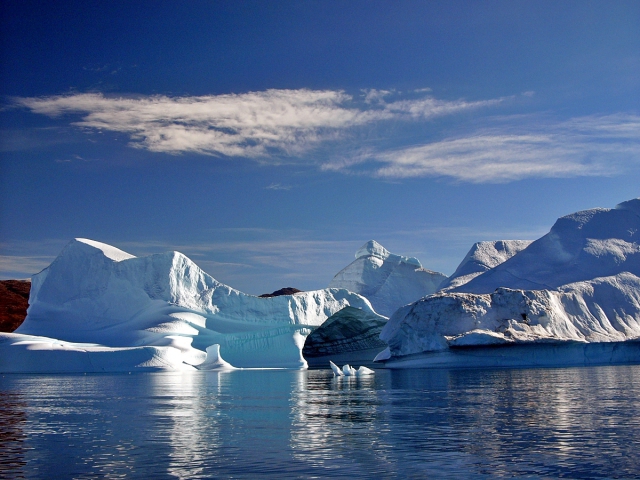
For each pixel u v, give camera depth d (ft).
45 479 50.60
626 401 94.68
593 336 215.31
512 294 215.72
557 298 225.35
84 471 53.16
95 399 110.42
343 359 363.15
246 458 57.41
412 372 188.14
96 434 71.00
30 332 246.06
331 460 56.34
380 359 254.47
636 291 235.20
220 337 250.78
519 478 50.16
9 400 109.40
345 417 82.58
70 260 264.93
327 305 284.00
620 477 50.14
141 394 120.37
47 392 126.41
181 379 170.81
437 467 53.57
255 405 98.27
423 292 415.64
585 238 262.47
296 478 50.31
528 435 67.05
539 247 272.10
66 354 208.54
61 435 70.49
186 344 232.12
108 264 259.60
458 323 213.05
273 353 256.11
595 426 72.08
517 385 126.00
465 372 178.81
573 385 123.44
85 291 260.01
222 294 262.88
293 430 72.33
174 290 254.68
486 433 68.69
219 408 94.58
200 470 53.06
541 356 208.54
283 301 265.13
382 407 92.99
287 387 135.54
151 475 51.57
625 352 215.72
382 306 409.49
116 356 209.15
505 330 206.69
